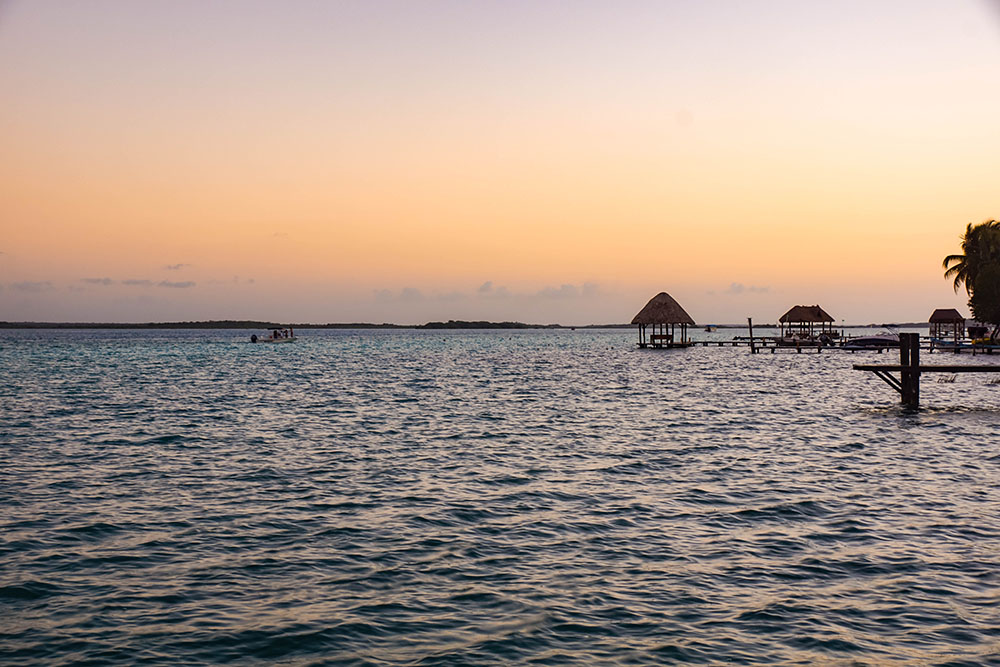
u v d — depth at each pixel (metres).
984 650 8.89
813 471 19.72
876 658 8.73
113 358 90.31
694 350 115.19
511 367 73.31
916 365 34.56
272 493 17.28
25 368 68.50
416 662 8.73
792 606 10.30
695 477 19.00
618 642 9.21
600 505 16.12
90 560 12.38
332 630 9.60
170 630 9.62
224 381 52.72
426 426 28.86
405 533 14.02
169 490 17.53
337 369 69.19
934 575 11.45
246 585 11.26
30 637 9.39
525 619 9.94
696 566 12.05
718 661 8.68
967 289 87.94
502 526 14.50
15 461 21.08
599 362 83.00
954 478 18.67
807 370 65.75
